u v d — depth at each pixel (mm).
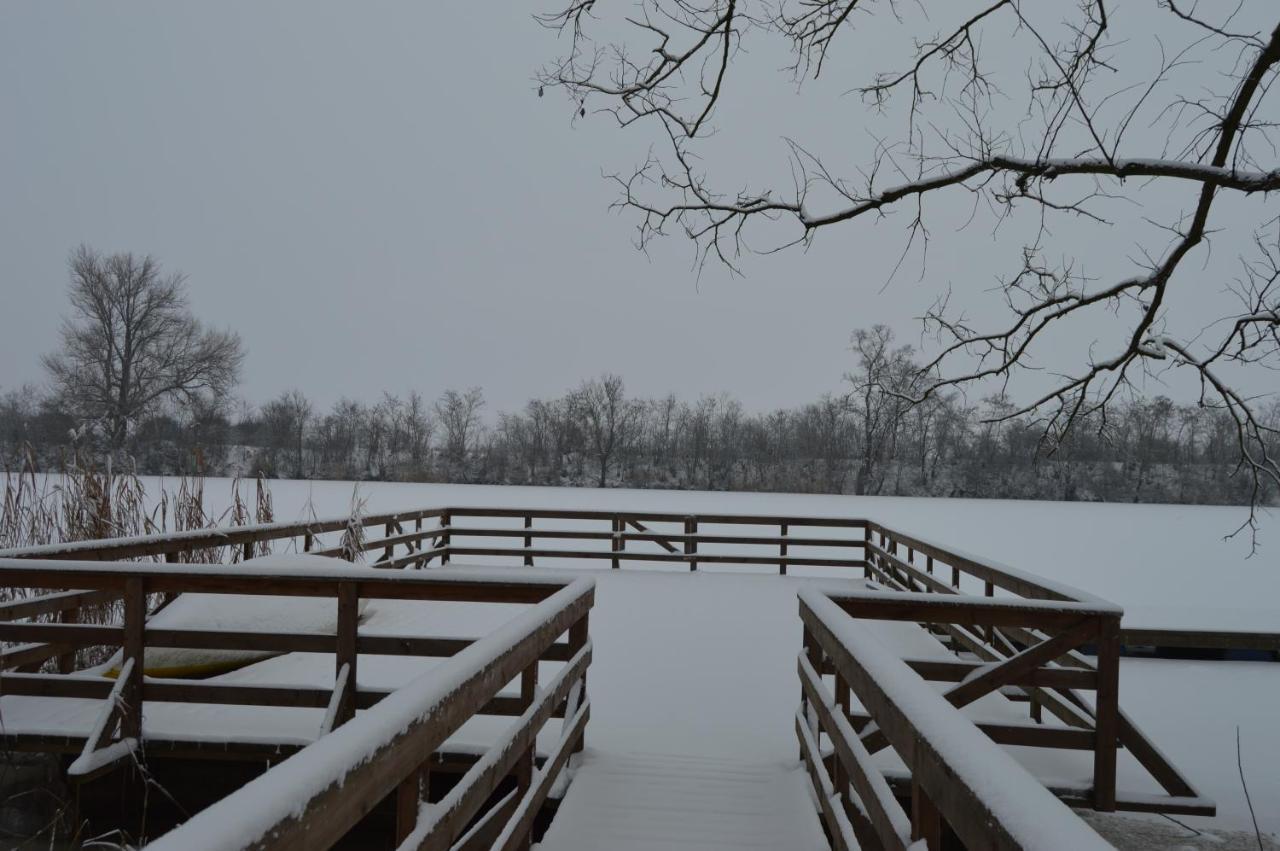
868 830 2406
